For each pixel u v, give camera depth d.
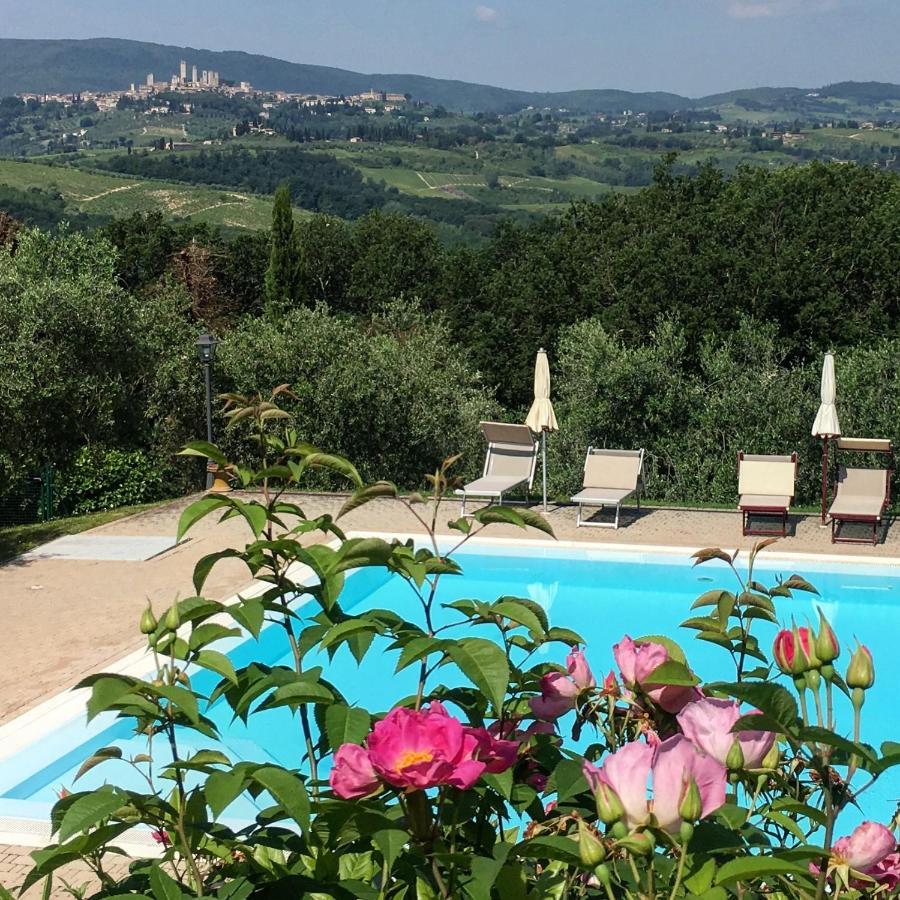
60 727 7.20
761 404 17.78
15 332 18.09
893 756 1.40
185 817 1.80
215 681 9.01
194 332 21.58
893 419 17.02
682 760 1.32
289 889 1.67
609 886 1.33
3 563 11.73
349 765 1.47
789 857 1.44
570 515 14.09
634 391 18.36
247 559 2.15
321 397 19.80
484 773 1.67
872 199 31.83
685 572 11.83
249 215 117.81
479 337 37.59
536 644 2.11
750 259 26.98
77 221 99.81
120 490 15.95
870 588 11.20
